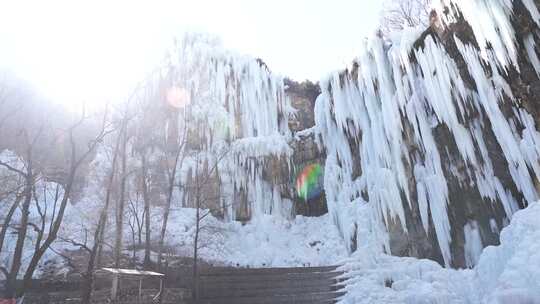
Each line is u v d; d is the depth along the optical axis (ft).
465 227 49.90
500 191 45.85
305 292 46.65
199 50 97.19
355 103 71.77
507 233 32.94
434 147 53.98
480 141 48.08
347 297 44.70
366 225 66.28
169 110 90.74
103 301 42.78
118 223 60.08
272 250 76.23
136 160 84.89
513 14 41.60
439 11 51.42
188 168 86.79
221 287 46.83
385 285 48.26
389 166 61.98
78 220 82.53
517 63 41.55
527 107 42.34
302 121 103.24
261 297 44.55
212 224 79.87
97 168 91.66
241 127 94.99
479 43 44.45
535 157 40.88
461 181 50.85
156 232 74.90
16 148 77.05
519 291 24.12
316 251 74.90
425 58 53.72
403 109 58.34
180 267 59.72
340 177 78.23
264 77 99.91
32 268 40.75
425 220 54.54
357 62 71.56
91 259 41.57
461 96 49.52
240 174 87.56
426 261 50.78
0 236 51.83
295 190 88.89
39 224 75.87
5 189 65.41
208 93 94.53
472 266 48.08
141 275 44.09
